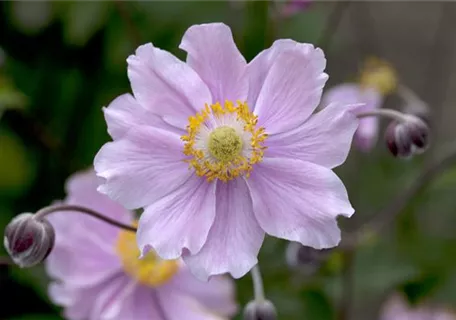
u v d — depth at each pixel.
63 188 0.48
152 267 0.41
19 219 0.36
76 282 0.40
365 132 0.42
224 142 0.35
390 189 0.49
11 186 0.48
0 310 0.47
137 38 0.44
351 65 0.55
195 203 0.35
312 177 0.34
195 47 0.35
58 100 0.49
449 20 0.56
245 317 0.37
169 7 0.49
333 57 0.55
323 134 0.34
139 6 0.49
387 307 0.49
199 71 0.35
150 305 0.41
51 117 0.49
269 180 0.35
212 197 0.35
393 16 0.59
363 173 0.50
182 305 0.40
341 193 0.34
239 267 0.34
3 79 0.47
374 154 0.50
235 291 0.43
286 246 0.44
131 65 0.35
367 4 0.57
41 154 0.48
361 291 0.46
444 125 0.58
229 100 0.35
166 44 0.48
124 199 0.34
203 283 0.41
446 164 0.44
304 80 0.35
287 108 0.35
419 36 0.59
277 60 0.35
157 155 0.35
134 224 0.40
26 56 0.50
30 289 0.47
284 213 0.34
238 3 0.44
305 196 0.34
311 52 0.34
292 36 0.48
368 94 0.46
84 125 0.49
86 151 0.48
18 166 0.48
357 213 0.48
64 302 0.41
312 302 0.44
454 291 0.50
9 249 0.36
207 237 0.35
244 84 0.35
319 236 0.34
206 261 0.34
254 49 0.42
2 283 0.47
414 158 0.50
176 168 0.35
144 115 0.35
